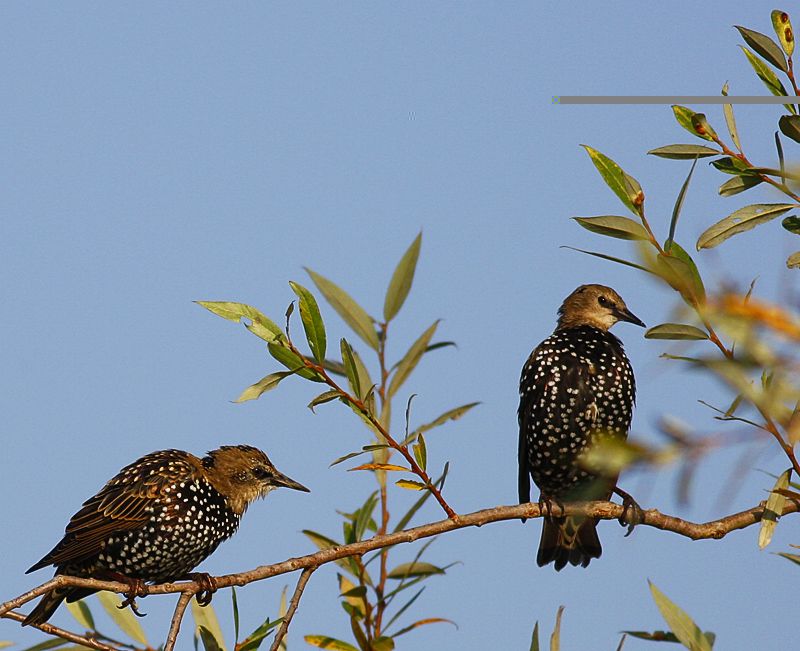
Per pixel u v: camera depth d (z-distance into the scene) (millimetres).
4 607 7957
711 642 6375
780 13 6707
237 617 8164
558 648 7273
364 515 9102
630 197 6379
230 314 7848
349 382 8141
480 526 8695
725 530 8844
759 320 3010
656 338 5012
